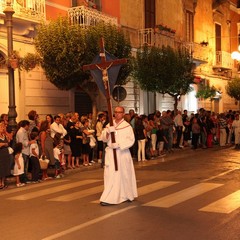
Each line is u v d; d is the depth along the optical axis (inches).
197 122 856.3
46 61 627.2
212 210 312.7
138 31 940.0
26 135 492.7
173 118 852.0
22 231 273.9
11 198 393.4
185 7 1149.1
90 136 613.6
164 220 288.2
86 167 601.3
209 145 885.8
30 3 637.9
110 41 649.6
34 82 679.1
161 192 390.6
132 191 354.6
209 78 1254.3
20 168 473.1
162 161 662.5
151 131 710.5
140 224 279.7
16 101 647.8
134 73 816.3
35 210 335.3
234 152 780.0
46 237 258.1
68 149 581.3
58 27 619.2
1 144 453.7
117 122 356.5
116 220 292.7
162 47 841.5
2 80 648.4
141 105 948.0
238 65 1456.7
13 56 516.4
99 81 371.2
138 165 620.1
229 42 1408.7
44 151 507.8
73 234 262.1
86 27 660.7
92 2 807.1
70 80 641.6
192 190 395.2
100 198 357.4
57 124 548.4
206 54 1194.0
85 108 794.2
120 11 892.6
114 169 346.3
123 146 346.6
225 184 425.1
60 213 320.5
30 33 666.2
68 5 743.1
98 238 251.9
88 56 624.7
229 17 1416.1
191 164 607.8
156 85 820.0
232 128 975.0
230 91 1286.9
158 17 1030.4
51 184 471.8
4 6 587.2
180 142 856.9
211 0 1294.3
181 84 850.1
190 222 281.0
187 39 1155.9
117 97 730.8
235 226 268.4
